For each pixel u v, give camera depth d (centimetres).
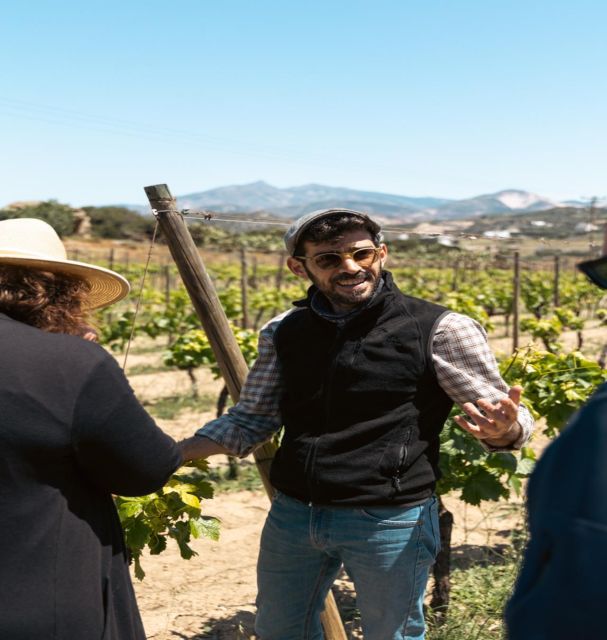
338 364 248
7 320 188
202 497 316
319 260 249
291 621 275
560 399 459
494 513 599
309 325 257
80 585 184
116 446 187
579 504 109
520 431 248
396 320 250
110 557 197
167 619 431
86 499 192
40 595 177
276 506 270
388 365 246
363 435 246
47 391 180
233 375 309
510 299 1911
